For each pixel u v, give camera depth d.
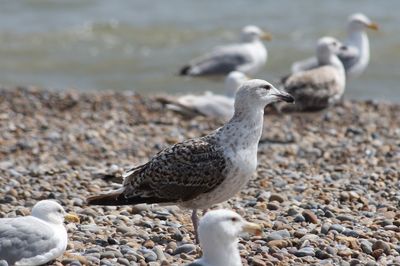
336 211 11.98
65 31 32.12
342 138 18.61
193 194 10.46
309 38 31.17
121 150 17.34
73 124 19.50
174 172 10.43
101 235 10.59
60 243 9.34
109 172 14.71
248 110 10.31
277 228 11.05
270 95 10.36
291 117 20.09
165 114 20.81
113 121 19.98
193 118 20.12
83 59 29.38
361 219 11.62
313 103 18.11
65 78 27.69
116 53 29.95
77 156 16.88
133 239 10.46
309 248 10.10
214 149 10.35
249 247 10.25
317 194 13.13
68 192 13.22
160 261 9.70
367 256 10.06
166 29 32.31
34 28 32.56
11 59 29.23
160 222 11.33
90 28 32.47
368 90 25.94
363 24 22.14
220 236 8.11
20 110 20.78
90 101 21.64
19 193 13.01
